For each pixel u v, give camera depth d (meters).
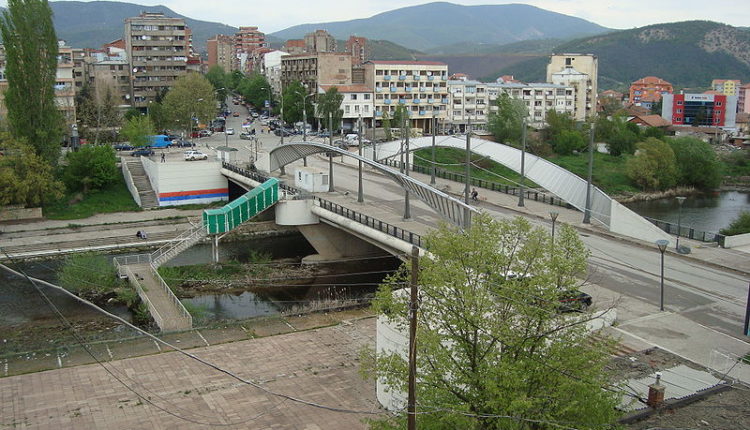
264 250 67.56
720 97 176.88
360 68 157.50
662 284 36.00
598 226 54.16
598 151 124.75
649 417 24.88
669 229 54.09
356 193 68.62
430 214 57.44
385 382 22.55
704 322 34.56
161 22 160.12
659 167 105.50
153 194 84.44
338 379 32.41
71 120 112.69
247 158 95.88
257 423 28.14
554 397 19.14
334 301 46.75
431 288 21.33
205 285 54.41
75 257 53.69
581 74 169.38
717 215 88.44
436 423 19.61
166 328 40.62
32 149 76.31
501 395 18.56
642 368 29.03
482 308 20.20
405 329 23.72
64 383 32.16
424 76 150.88
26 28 77.69
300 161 94.56
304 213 61.59
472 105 157.50
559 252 21.62
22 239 67.44
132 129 103.00
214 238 60.00
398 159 86.81
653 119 159.25
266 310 48.62
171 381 32.31
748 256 46.62
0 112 104.56
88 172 83.56
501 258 21.36
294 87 142.50
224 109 172.38
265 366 34.09
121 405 29.73
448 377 22.16
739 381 27.50
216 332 39.38
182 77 133.25
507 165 66.75
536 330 20.39
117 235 70.00
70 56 152.50
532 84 167.38
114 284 51.62
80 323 42.91
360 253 64.44
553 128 127.50
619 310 36.06
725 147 142.38
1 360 35.38
